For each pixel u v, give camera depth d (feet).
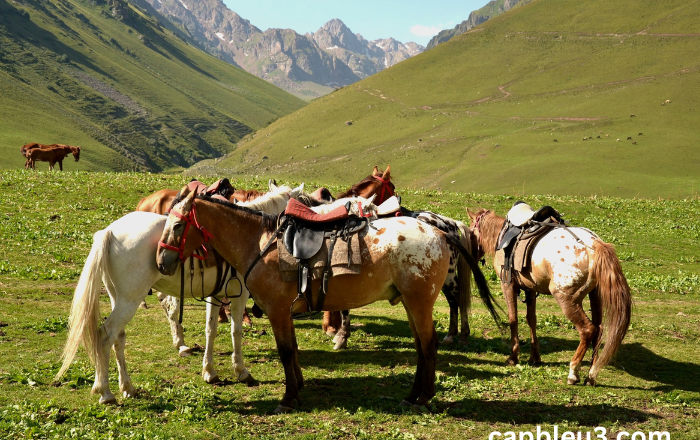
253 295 23.16
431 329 22.97
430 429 21.09
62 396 22.77
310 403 23.34
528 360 29.89
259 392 24.26
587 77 519.60
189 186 25.94
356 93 632.38
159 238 22.77
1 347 28.02
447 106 539.70
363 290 22.80
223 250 23.53
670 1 626.23
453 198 83.30
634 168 310.86
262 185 82.58
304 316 27.04
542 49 608.60
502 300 45.68
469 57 638.94
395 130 514.68
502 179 328.70
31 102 606.55
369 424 21.36
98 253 21.54
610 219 76.02
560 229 26.66
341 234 22.76
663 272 54.60
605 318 24.50
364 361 29.14
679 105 408.46
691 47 518.37
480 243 32.63
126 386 22.81
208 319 25.23
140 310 37.45
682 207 85.10
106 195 68.85
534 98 504.84
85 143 543.80
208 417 21.45
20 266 44.24
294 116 640.58
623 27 602.44
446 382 25.58
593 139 374.84
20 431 19.33
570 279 25.20
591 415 22.56
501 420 22.11
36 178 74.23
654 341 33.24
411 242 22.66
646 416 22.61
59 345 28.99
